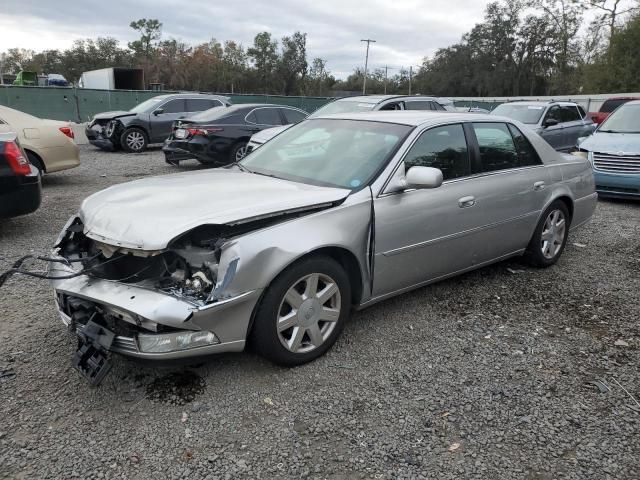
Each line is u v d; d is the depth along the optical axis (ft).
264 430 9.29
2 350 11.67
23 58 339.57
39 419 9.40
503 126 15.94
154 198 11.07
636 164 28.14
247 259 9.78
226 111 38.63
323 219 11.10
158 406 9.86
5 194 19.01
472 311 14.32
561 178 17.37
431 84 260.01
